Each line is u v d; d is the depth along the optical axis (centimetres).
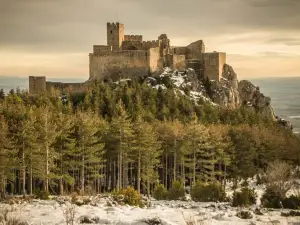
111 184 8106
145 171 7425
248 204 3906
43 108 9125
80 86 13525
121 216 2430
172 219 2497
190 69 14350
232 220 2575
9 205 2758
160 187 5188
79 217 2241
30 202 3059
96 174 6900
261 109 14812
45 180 6309
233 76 15138
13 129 6925
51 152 6462
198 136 7594
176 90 12662
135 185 8394
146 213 2719
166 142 7931
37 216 2330
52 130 6406
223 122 11031
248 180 8688
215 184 4797
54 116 8025
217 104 13462
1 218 2070
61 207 2712
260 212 3078
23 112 8294
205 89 14175
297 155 9519
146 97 11481
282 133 10856
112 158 7800
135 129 7719
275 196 4144
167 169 8738
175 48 15512
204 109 11581
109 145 7588
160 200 4862
